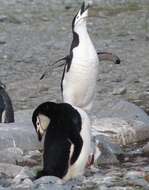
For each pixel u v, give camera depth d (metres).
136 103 19.89
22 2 40.12
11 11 37.84
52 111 11.44
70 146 11.33
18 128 14.97
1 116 15.89
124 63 26.45
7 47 30.06
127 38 31.58
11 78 24.70
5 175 12.40
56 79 24.12
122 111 16.67
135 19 35.44
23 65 26.70
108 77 24.12
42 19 36.28
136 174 12.19
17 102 20.88
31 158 13.91
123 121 15.77
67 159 11.36
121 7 38.47
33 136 14.78
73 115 11.52
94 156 13.08
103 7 38.44
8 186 11.69
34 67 26.36
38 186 11.21
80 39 15.30
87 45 15.24
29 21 35.88
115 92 21.48
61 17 36.72
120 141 15.19
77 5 39.53
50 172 11.36
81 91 15.40
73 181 11.65
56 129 11.40
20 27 34.47
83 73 15.15
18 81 24.17
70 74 15.30
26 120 16.50
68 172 11.56
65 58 15.79
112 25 34.47
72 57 15.27
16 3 39.88
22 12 37.75
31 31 33.62
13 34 32.91
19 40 31.58
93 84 15.45
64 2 40.25
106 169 12.83
